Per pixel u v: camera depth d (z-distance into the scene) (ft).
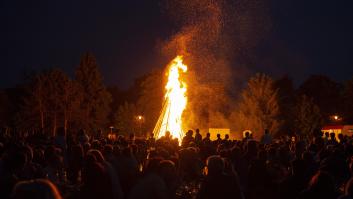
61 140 51.57
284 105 259.60
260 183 35.35
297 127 231.91
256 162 35.94
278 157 46.98
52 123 223.30
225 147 58.75
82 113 226.79
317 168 35.06
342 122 270.87
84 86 253.24
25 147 32.53
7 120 260.01
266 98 227.20
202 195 28.71
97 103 252.01
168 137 73.31
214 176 28.81
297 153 49.96
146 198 24.30
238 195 28.71
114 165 34.50
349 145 50.67
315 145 52.54
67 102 223.71
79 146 43.88
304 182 33.27
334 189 24.70
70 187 33.71
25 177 30.40
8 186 25.63
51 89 222.48
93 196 27.50
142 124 250.57
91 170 27.91
